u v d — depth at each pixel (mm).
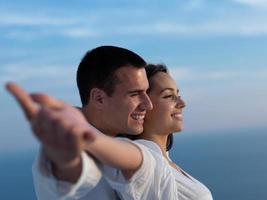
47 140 521
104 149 677
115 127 1028
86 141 533
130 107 1012
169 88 1392
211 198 1306
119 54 1014
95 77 1011
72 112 542
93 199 936
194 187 1261
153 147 1254
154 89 1385
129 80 1007
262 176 64125
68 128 513
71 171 619
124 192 841
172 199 884
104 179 947
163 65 1418
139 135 1402
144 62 1041
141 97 1027
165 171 880
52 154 557
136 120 1026
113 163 712
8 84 506
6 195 53906
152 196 852
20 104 509
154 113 1381
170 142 1466
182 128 1417
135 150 795
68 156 553
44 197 832
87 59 1024
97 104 1021
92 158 676
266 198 50281
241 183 60062
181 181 1250
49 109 517
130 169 796
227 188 57906
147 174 828
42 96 525
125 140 828
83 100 1045
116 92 1008
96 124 1030
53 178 629
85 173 621
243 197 51938
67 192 630
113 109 1014
